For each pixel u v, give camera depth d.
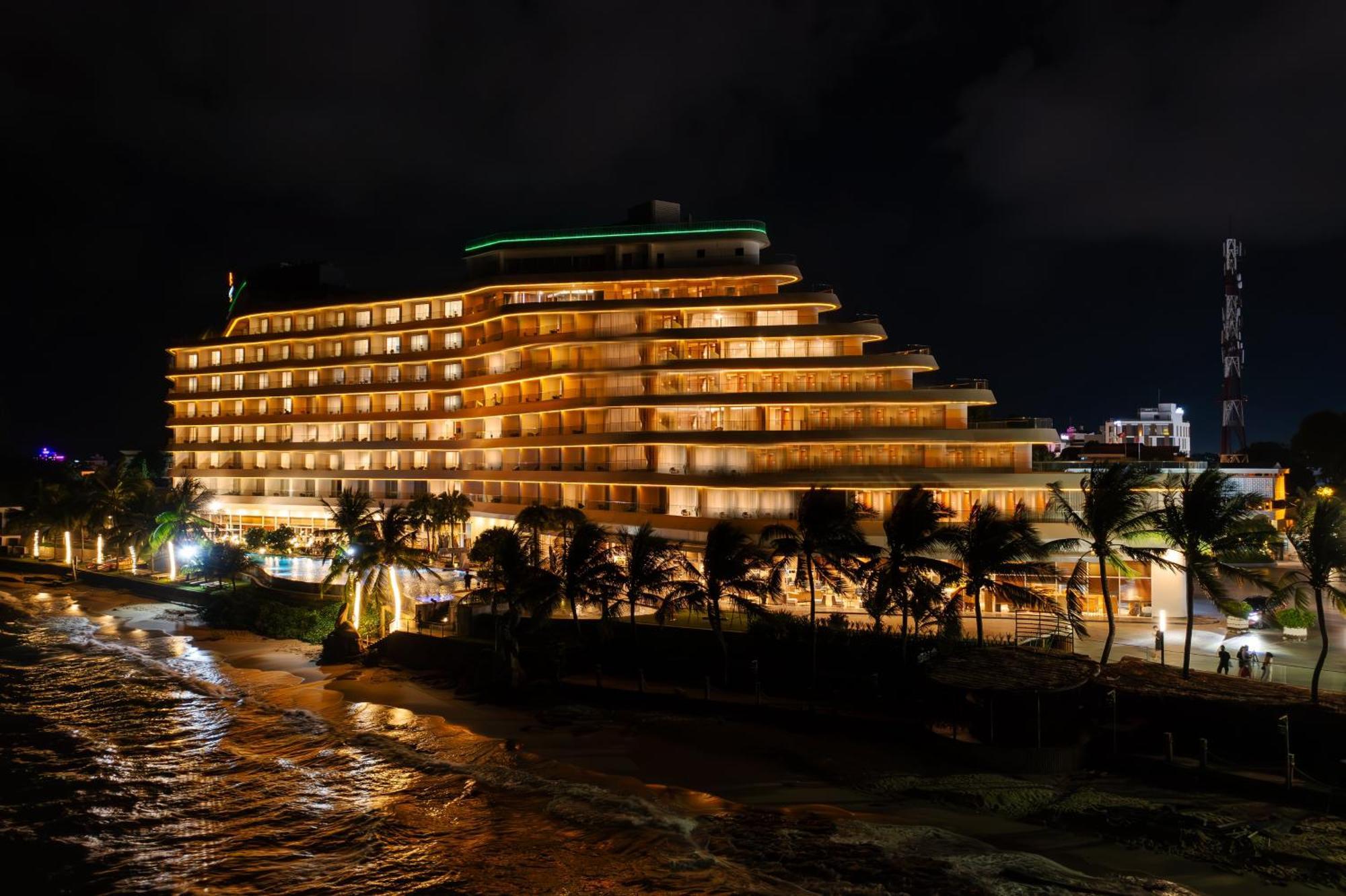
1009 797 32.62
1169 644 46.25
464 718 45.75
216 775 39.47
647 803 34.62
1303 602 36.97
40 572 97.31
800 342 67.50
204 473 103.38
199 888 30.03
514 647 49.25
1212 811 30.33
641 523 65.25
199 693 51.88
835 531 44.00
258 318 102.12
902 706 40.50
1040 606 43.03
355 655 58.19
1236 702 34.53
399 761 40.12
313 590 69.62
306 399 98.44
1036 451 76.06
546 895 28.72
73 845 33.09
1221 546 39.12
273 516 98.44
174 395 106.94
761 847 30.34
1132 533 42.12
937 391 62.09
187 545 87.31
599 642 49.75
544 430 77.25
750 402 63.75
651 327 72.00
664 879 28.73
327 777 38.84
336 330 94.06
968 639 44.94
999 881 27.08
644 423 68.81
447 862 31.12
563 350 74.69
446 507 77.00
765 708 41.59
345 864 31.31
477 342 86.00
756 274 70.44
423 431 92.00
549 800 35.25
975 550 42.53
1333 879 25.92
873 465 61.00
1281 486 66.81
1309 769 32.06
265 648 62.47
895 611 44.50
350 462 96.25
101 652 62.00
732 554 45.41
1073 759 34.88
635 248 77.25
